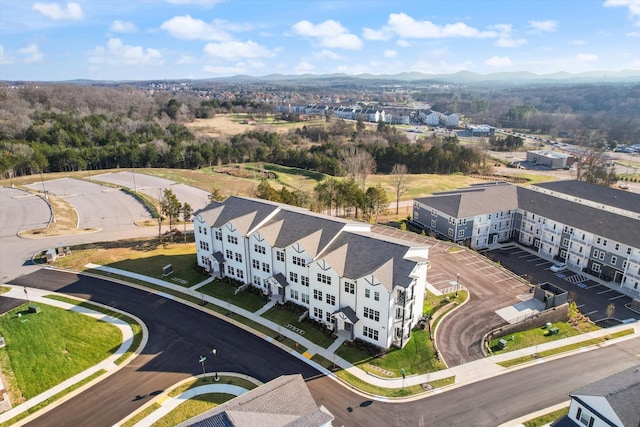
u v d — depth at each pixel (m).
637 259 64.62
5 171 119.12
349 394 41.88
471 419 38.91
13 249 73.00
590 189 96.25
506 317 55.59
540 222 82.31
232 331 51.81
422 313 55.47
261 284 61.34
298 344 49.50
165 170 141.00
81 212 94.12
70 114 192.50
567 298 64.06
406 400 41.19
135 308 56.12
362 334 50.41
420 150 164.00
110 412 39.00
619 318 58.84
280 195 87.06
